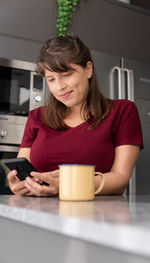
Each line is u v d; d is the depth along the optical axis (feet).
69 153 4.28
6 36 7.00
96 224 1.29
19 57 7.08
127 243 1.15
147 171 8.11
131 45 8.89
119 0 9.32
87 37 8.12
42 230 1.60
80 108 4.44
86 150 4.23
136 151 4.22
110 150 4.26
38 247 1.61
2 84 6.79
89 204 2.34
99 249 1.26
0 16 7.01
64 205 2.22
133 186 7.61
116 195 3.76
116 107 4.45
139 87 8.38
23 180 3.62
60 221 1.48
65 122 4.51
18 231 1.80
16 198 3.04
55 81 3.93
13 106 6.85
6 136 6.64
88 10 8.21
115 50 8.57
